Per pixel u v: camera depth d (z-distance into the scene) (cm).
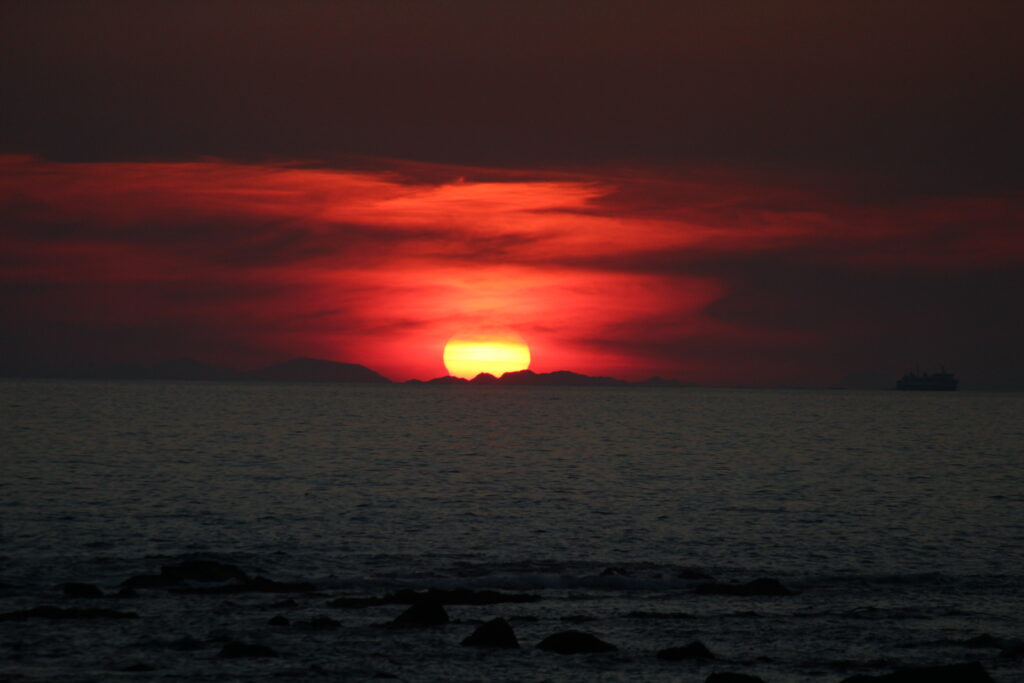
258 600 11019
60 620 9712
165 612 10300
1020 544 15525
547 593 11825
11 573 12350
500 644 9144
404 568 13338
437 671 8319
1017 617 10731
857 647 9350
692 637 9694
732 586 12000
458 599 11231
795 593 11919
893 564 13938
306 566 13412
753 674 8344
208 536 15512
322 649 8950
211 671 8138
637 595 11781
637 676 8244
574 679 8144
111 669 8131
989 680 7500
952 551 14925
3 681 7700
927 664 8725
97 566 12950
